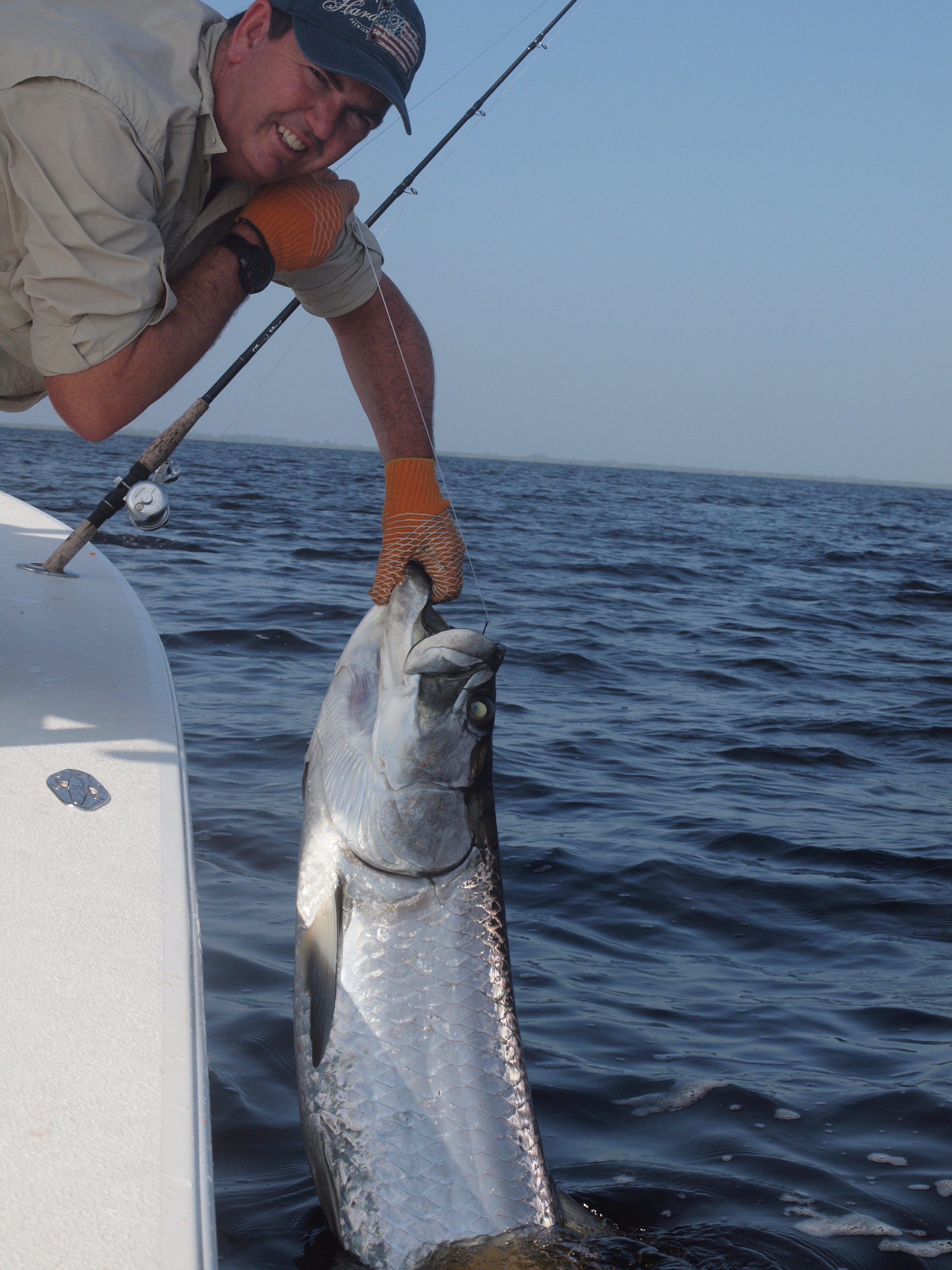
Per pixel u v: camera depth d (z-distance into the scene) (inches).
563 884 179.2
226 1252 84.0
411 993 85.0
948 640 523.8
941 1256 91.5
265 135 87.8
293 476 1957.4
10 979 63.8
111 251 82.1
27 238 82.5
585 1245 83.2
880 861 198.7
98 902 72.8
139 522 141.1
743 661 411.5
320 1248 84.9
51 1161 52.3
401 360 110.3
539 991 140.7
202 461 2445.9
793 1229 93.4
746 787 245.4
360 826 86.7
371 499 1337.4
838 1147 107.8
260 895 156.2
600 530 1138.7
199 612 390.9
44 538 177.0
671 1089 117.3
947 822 228.5
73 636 123.2
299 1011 87.6
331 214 94.6
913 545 1301.7
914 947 163.9
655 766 257.3
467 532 929.5
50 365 85.6
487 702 87.0
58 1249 47.9
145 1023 62.9
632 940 161.6
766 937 166.1
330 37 83.7
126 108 80.8
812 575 816.9
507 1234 81.0
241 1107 104.8
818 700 349.4
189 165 89.0
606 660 390.6
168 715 104.3
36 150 80.1
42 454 1834.4
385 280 111.7
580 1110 112.2
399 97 86.7
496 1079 84.0
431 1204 81.1
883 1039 133.0
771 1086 118.9
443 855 86.6
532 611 497.4
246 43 86.4
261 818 185.5
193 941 71.8
